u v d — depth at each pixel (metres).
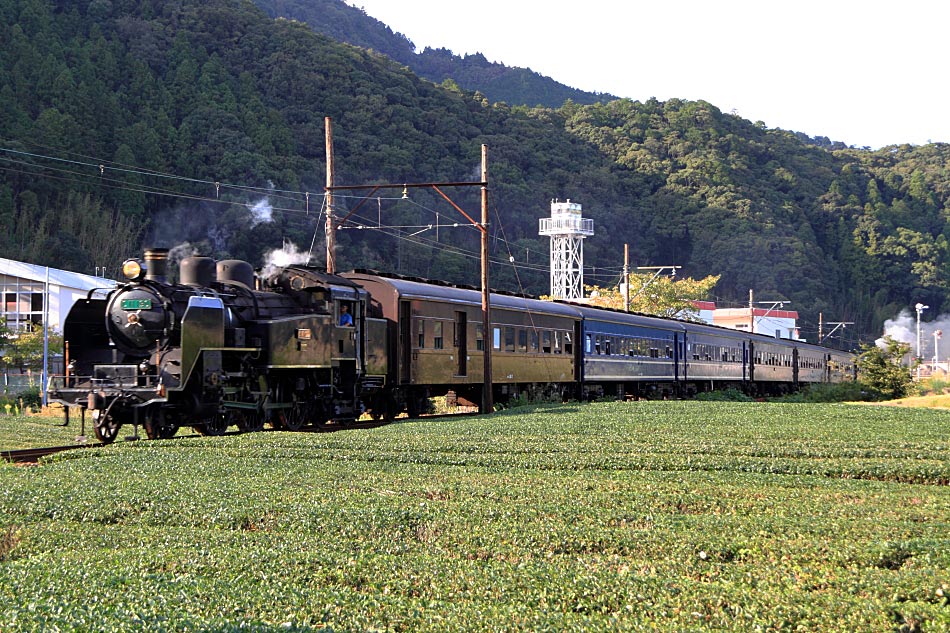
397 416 32.25
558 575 9.52
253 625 7.77
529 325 36.69
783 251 122.06
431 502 13.39
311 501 13.28
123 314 21.78
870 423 27.36
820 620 8.20
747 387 59.06
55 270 58.69
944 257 135.50
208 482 14.94
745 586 9.26
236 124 94.44
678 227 124.00
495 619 8.14
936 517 12.80
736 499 14.09
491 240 105.50
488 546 10.94
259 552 10.41
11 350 49.34
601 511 12.88
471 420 26.94
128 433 25.47
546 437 22.11
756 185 136.50
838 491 14.98
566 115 152.62
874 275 131.50
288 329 24.33
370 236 94.62
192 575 9.63
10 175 82.19
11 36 93.06
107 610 8.05
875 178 156.12
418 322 30.11
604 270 113.06
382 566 9.87
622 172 134.25
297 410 25.53
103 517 12.67
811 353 71.25
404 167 102.44
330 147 33.22
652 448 20.36
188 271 23.80
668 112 155.00
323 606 8.50
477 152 113.94
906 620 8.21
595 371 41.25
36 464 18.14
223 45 110.31
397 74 120.50
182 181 88.75
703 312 99.81
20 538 11.56
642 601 8.80
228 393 22.61
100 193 86.06
